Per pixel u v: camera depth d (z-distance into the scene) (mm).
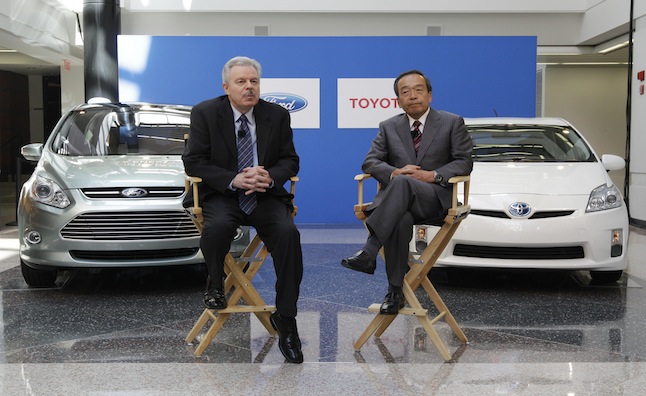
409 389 3014
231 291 5223
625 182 10102
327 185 9188
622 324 4215
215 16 12109
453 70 9258
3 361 3473
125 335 3973
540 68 16203
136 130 5926
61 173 5066
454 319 4004
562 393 2955
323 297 4973
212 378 3172
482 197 5004
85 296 5059
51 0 11477
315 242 7773
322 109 9125
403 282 3549
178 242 4895
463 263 4930
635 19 9867
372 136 9164
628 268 6184
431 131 3768
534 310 4582
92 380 3148
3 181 18703
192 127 3596
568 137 6035
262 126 3637
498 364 3381
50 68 18156
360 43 9094
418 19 12250
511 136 6059
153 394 2959
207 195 3588
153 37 9141
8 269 6188
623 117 16109
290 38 9055
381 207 3404
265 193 3613
